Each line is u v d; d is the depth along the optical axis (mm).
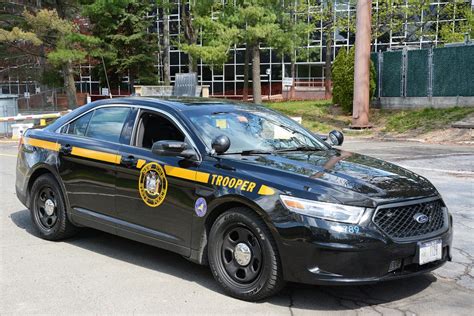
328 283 4082
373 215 4129
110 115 5938
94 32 36781
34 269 5328
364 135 19312
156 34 38469
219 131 5219
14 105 23297
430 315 4250
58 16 28938
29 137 6668
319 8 34625
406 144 16484
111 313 4270
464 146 15625
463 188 9469
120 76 39094
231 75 47156
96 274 5188
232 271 4586
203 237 4789
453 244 6254
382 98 22531
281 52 26328
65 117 6504
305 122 22609
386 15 30906
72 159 5977
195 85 23406
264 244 4316
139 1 36062
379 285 4891
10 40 26594
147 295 4648
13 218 7480
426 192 4590
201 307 4375
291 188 4293
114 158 5539
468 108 19422
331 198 4160
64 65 29906
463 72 19828
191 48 24984
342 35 42375
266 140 5375
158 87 25391
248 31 24031
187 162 4934
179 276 5133
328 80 37406
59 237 6262
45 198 6398
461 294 4715
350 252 4035
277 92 46344
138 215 5320
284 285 4406
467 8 30359
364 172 4727
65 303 4477
